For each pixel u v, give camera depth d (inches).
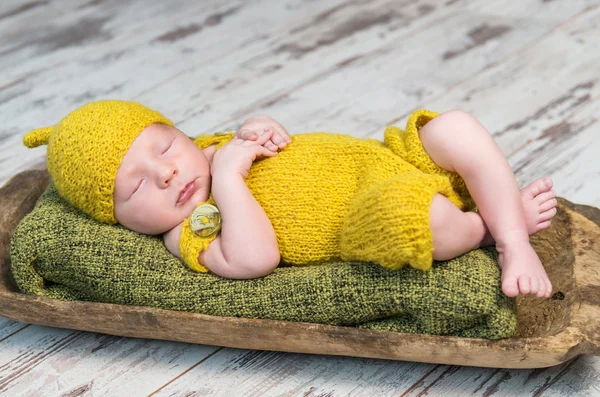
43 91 99.5
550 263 59.1
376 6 115.3
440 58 101.0
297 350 55.2
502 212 53.8
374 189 52.3
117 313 55.2
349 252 54.2
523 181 78.4
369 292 53.5
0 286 59.7
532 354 49.2
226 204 56.8
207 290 56.9
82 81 101.5
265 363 59.6
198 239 57.3
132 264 58.4
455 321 52.4
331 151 59.6
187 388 57.9
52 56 107.5
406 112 91.4
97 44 109.9
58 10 120.0
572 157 81.0
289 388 57.3
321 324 52.5
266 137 60.3
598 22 105.0
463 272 52.6
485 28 106.7
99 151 57.1
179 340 57.5
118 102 61.1
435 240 51.1
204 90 98.4
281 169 59.3
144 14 117.5
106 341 62.7
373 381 57.2
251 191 59.2
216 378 58.6
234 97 96.7
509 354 49.6
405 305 52.7
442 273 52.6
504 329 51.4
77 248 58.7
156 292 57.5
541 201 57.1
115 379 59.1
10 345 62.9
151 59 105.8
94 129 57.8
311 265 58.7
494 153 54.3
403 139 58.8
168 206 58.2
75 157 57.7
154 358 60.7
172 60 105.3
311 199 57.9
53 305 56.4
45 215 61.1
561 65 96.7
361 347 52.3
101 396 57.7
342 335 51.6
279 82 99.1
